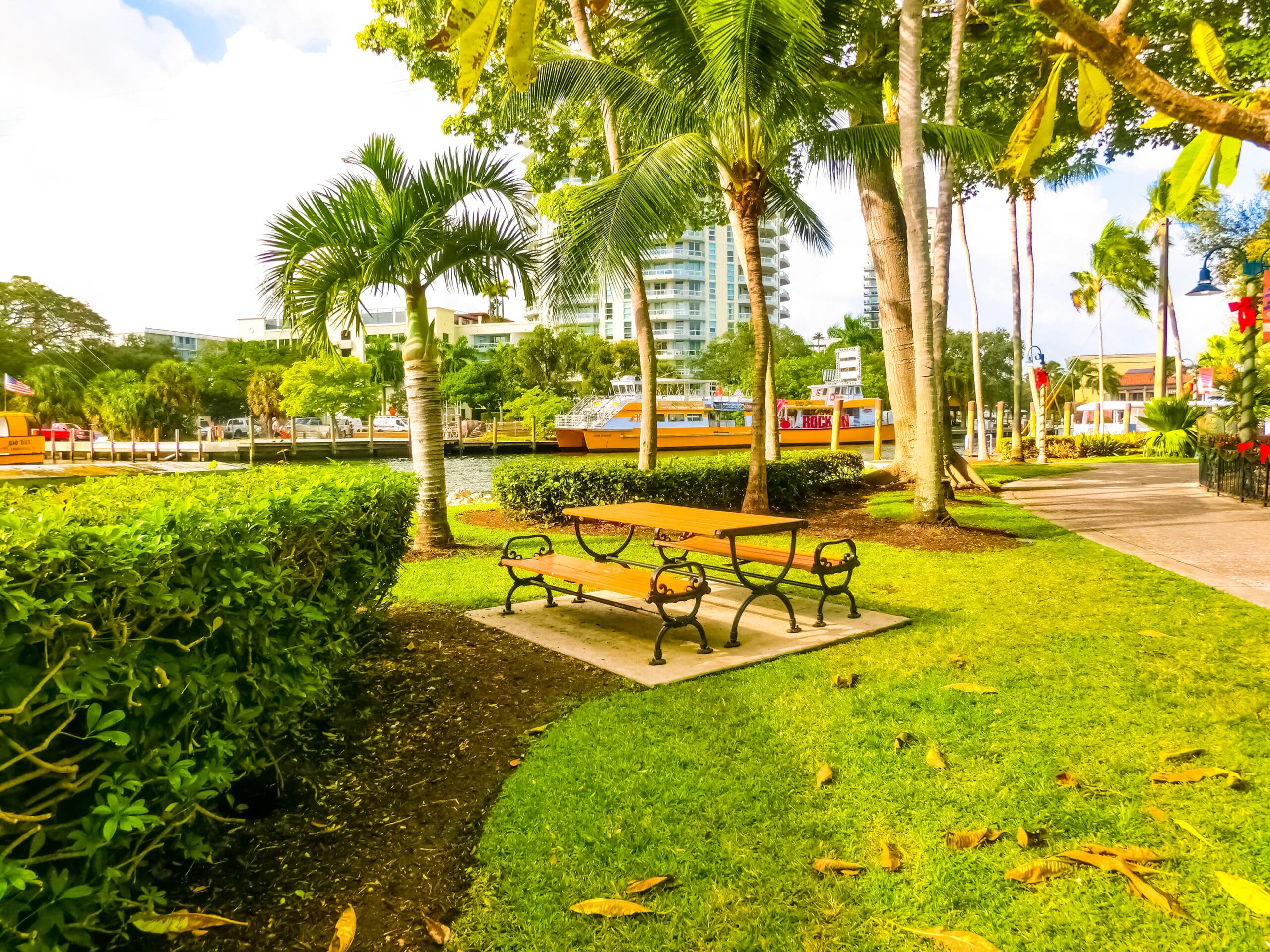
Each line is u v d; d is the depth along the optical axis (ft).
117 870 6.54
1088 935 7.25
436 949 7.41
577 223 30.78
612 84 34.35
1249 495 40.40
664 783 10.36
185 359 396.98
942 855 8.55
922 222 30.94
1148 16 38.96
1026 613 18.86
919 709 12.64
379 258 26.30
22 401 203.62
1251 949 6.93
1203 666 14.26
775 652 16.08
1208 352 98.02
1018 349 80.89
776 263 413.59
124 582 6.72
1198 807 9.26
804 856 8.68
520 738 12.07
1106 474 62.90
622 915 7.74
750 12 27.48
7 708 5.72
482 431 238.07
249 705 9.01
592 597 18.44
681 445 160.76
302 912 7.91
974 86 49.73
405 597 21.66
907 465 52.21
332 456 191.42
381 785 10.56
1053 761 10.60
